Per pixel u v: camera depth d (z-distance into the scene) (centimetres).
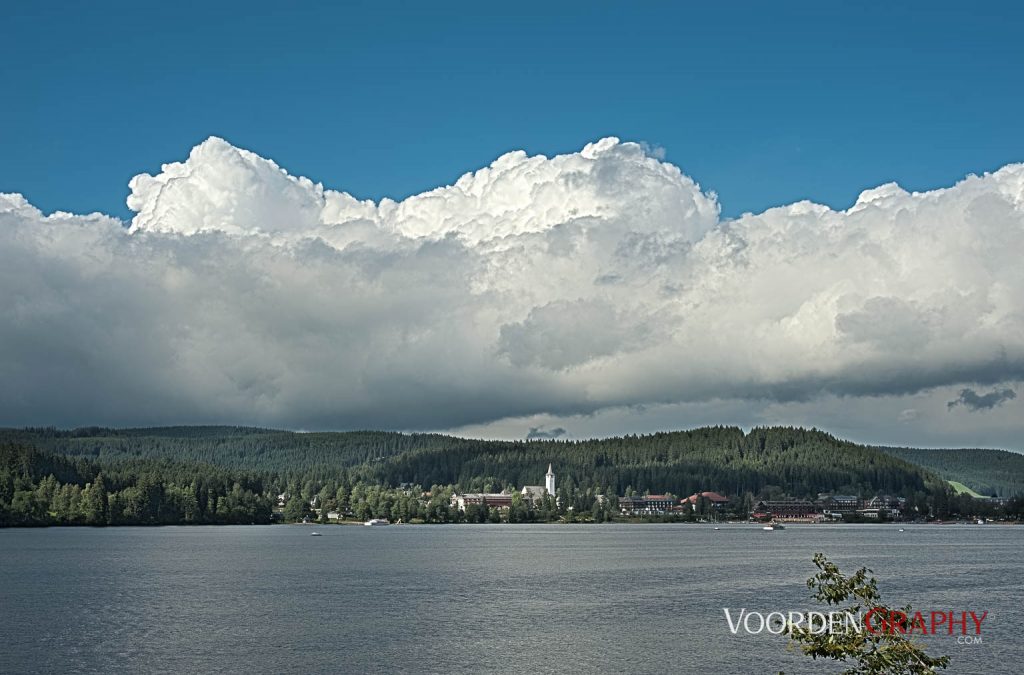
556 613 13738
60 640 11381
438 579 18838
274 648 10950
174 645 11100
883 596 15862
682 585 17600
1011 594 16200
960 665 10138
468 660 10325
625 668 9975
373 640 11456
